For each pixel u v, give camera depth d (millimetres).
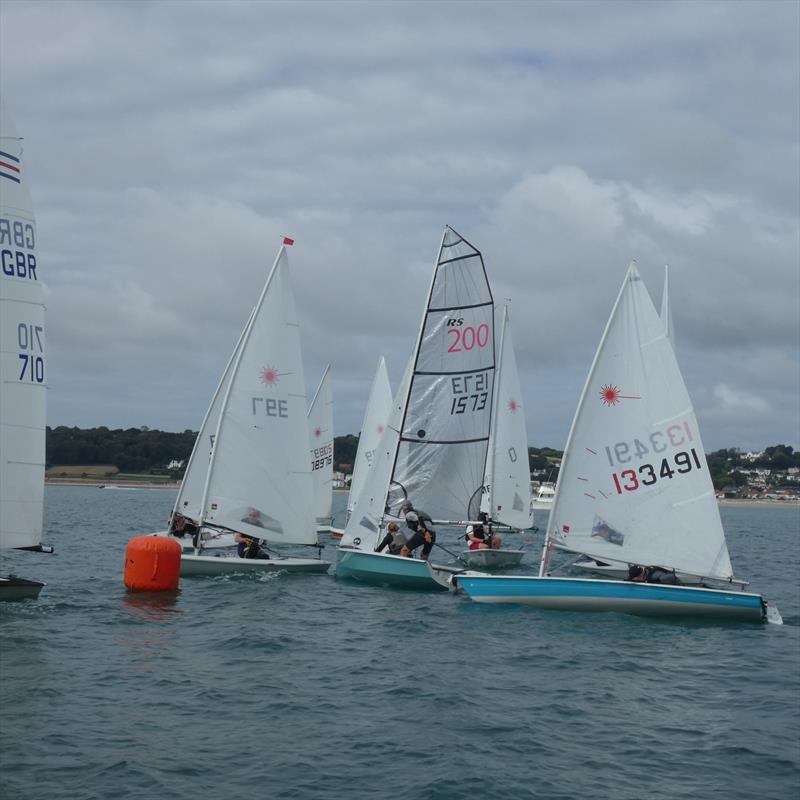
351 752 9523
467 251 22266
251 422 22219
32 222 16234
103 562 26188
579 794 8633
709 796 8695
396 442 22438
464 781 8805
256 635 15141
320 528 39719
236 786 8469
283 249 22703
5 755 8961
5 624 15109
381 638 15438
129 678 12031
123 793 8172
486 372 22375
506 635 15961
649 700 12086
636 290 18062
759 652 15266
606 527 17969
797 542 53344
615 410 17984
